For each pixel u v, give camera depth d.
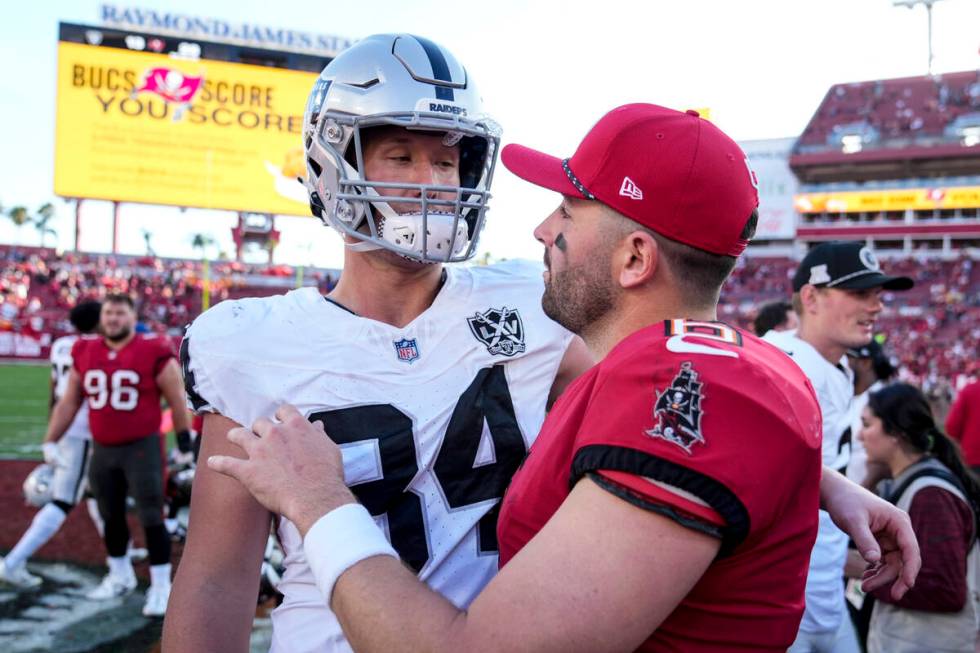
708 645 0.92
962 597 2.24
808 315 2.75
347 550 0.95
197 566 1.22
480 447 1.35
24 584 4.27
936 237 33.06
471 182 1.49
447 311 1.40
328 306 1.37
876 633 2.45
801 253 34.56
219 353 1.28
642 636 0.84
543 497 1.00
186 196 18.80
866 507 1.24
